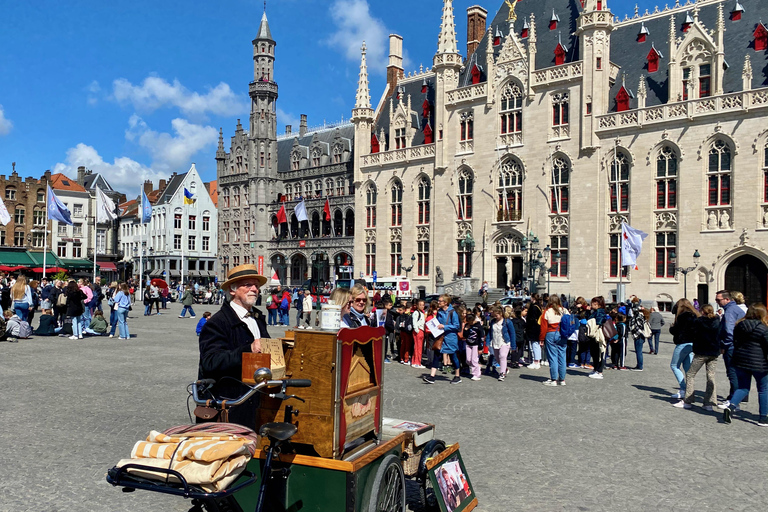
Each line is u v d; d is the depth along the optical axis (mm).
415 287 56094
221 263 79875
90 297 28469
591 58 45000
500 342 17781
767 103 37562
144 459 4691
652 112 42406
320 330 5691
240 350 5668
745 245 38406
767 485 8461
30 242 77062
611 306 25141
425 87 60344
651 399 14969
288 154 76688
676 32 45469
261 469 5480
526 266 47312
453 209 53531
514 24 54594
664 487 8312
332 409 5430
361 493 5566
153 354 21062
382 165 59156
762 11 42000
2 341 24297
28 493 7645
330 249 65562
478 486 8227
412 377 18156
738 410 13742
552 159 47469
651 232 42469
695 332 13766
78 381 15547
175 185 90750
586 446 10398
